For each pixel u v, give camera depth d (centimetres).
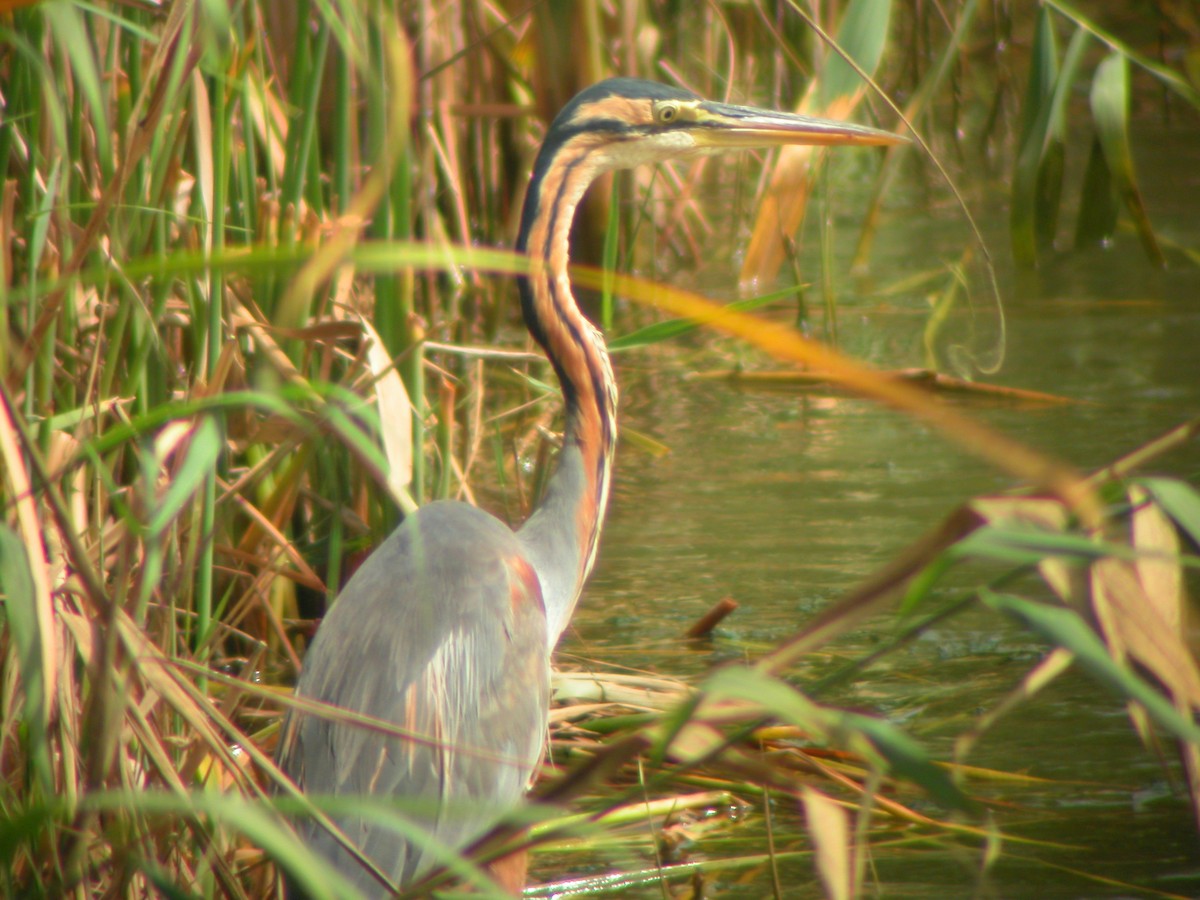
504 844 495
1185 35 2781
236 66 866
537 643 683
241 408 850
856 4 1020
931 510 1202
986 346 1575
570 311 819
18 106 766
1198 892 686
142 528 627
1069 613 395
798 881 723
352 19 560
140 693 638
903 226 2111
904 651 998
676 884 728
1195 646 480
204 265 414
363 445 488
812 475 1312
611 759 412
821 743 853
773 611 1041
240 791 619
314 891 380
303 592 1022
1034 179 1215
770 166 1577
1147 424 1308
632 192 1769
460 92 1712
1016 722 884
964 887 702
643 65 1811
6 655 614
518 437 1305
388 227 892
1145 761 831
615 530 1207
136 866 573
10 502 512
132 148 565
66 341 785
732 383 1619
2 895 573
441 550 680
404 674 632
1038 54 1209
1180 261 1878
